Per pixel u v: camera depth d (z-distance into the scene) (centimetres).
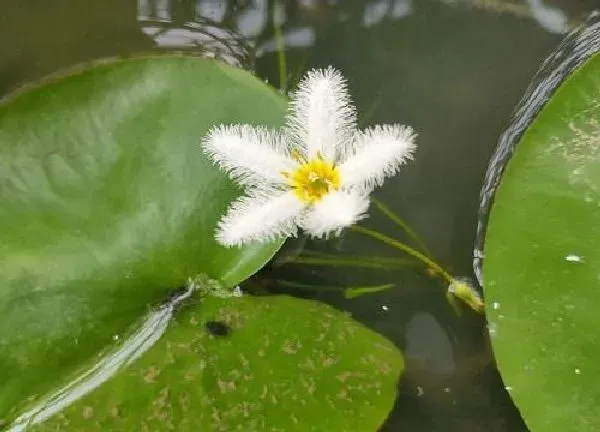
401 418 22
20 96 22
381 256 23
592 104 21
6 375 22
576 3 23
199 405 21
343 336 22
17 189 22
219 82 22
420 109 23
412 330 23
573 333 21
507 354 21
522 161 21
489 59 23
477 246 23
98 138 22
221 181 22
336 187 22
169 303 22
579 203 21
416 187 23
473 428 22
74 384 22
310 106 21
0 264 22
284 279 23
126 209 22
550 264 21
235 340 22
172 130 22
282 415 21
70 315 22
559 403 21
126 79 22
